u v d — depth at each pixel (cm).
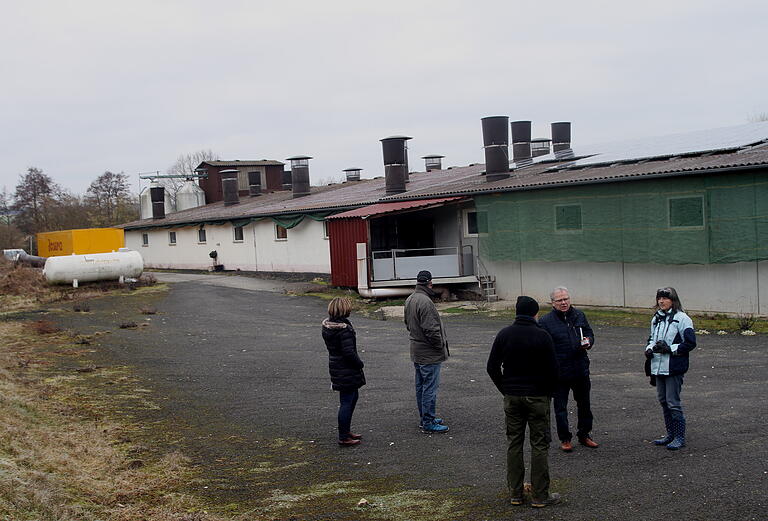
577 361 744
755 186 1587
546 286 2108
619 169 1955
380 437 855
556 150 3341
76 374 1281
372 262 2330
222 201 4991
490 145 2475
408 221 2608
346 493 671
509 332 627
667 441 744
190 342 1650
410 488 676
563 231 2008
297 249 3162
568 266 2038
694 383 1034
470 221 2377
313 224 3044
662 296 736
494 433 843
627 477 661
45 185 7394
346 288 2547
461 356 1355
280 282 2909
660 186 1748
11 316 2117
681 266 1756
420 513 612
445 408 972
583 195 1941
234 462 779
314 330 1784
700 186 1667
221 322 1972
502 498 636
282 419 961
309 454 802
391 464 752
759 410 861
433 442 822
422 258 2339
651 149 2175
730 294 1667
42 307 2334
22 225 6956
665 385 735
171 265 4306
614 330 1581
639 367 1177
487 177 2498
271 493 678
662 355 729
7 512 546
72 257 2791
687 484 630
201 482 712
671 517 562
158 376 1271
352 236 2427
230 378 1247
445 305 2200
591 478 666
